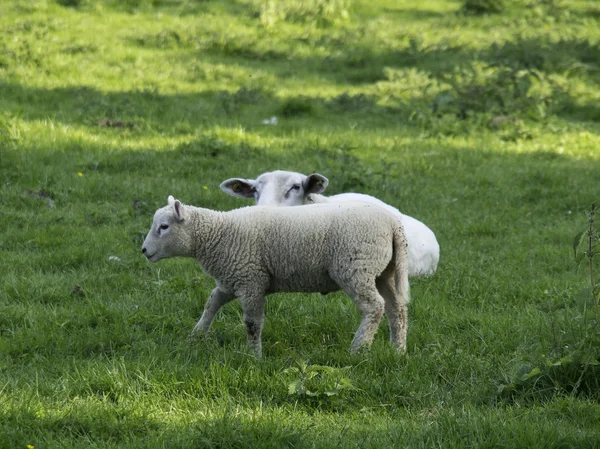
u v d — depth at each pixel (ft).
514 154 67.21
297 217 29.53
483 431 23.04
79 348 29.81
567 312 33.35
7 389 25.50
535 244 46.73
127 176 55.01
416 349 30.66
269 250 29.50
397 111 80.07
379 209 29.71
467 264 42.29
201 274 39.09
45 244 42.16
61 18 99.30
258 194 37.58
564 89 85.20
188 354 29.04
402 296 29.99
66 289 36.24
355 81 90.99
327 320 33.27
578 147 69.77
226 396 25.70
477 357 29.89
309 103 76.38
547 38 101.14
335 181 54.65
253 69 89.30
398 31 107.55
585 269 41.29
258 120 73.05
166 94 77.36
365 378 27.40
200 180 55.72
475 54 95.25
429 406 26.02
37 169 53.98
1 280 36.91
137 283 37.55
